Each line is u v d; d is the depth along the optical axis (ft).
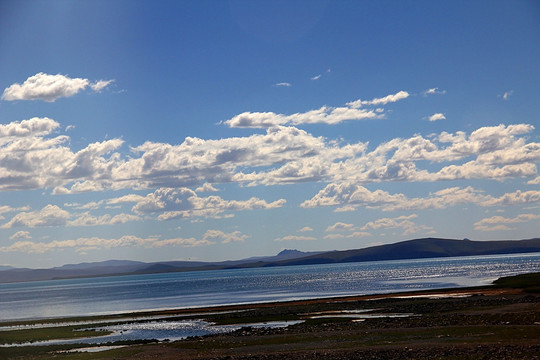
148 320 336.90
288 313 313.73
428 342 181.06
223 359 176.65
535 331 186.91
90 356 201.36
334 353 173.27
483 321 218.59
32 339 271.69
